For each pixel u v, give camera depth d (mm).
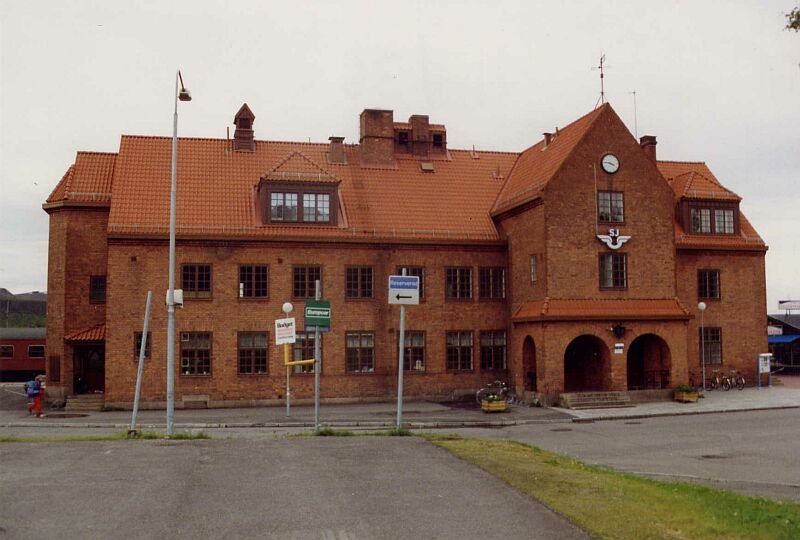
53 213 39281
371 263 38938
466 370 39844
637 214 37656
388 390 38625
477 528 9914
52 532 9742
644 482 14164
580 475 13859
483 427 29469
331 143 43062
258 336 37281
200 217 37281
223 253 37062
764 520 11078
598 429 28000
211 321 36719
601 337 36000
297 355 37688
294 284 37906
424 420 30844
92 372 39406
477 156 45656
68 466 14164
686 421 30078
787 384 47594
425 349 39344
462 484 12492
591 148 37219
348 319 38375
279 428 29016
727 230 44062
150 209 36969
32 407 34812
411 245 39469
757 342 43906
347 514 10625
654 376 38375
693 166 48500
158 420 31250
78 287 38938
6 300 101062
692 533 9953
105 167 40750
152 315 36000
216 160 40625
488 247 40594
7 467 14070
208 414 33531
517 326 38438
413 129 44531
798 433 26078
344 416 32344
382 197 41188
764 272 44250
